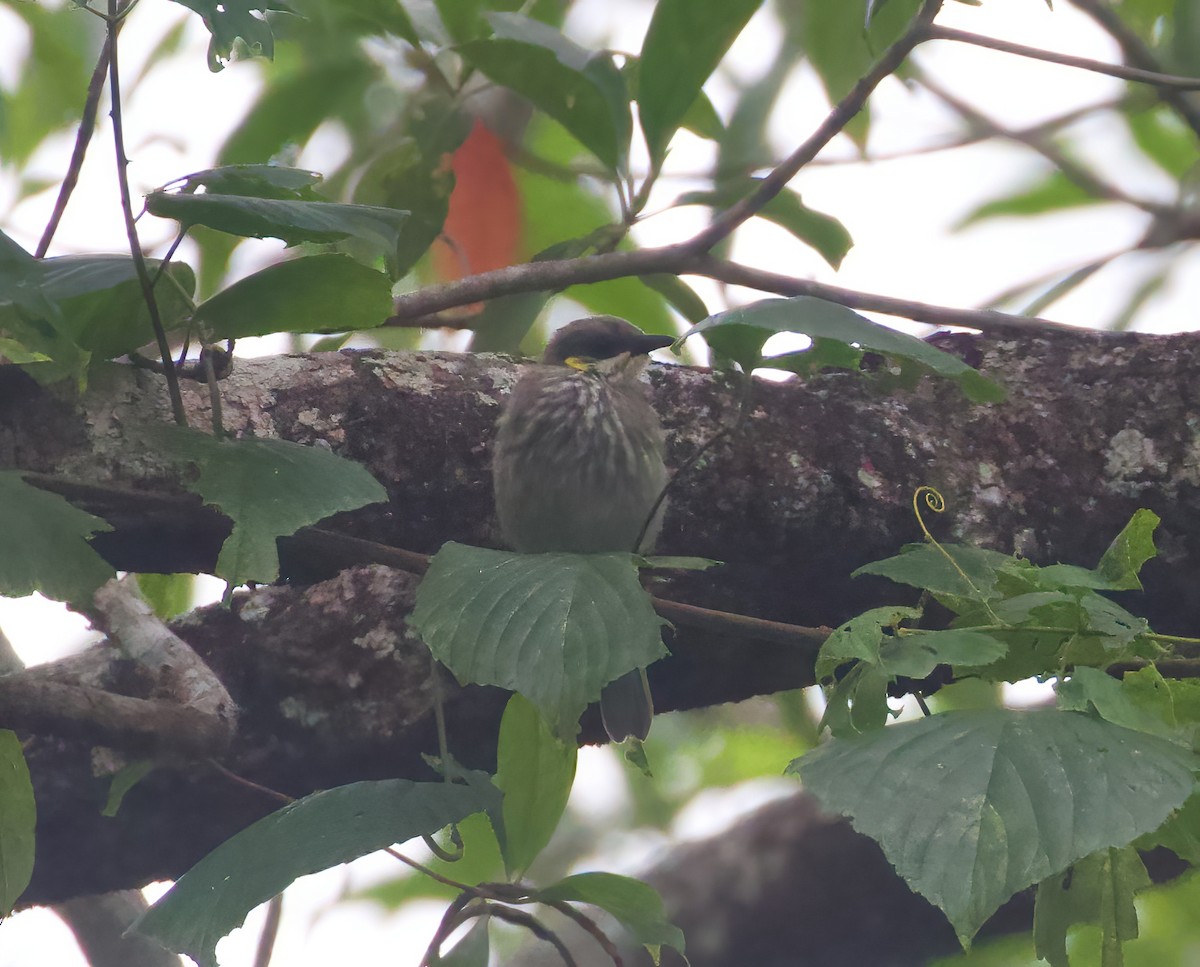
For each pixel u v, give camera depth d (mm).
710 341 5395
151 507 5816
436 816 5008
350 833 4891
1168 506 6992
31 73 8680
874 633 4758
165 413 6473
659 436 7215
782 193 7352
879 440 7207
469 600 4891
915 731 4477
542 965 10609
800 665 7328
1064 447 7152
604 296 9281
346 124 8438
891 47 6734
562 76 7195
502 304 8023
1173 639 5051
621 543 7258
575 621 4746
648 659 4648
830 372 7449
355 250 8336
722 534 7094
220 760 6738
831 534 7070
